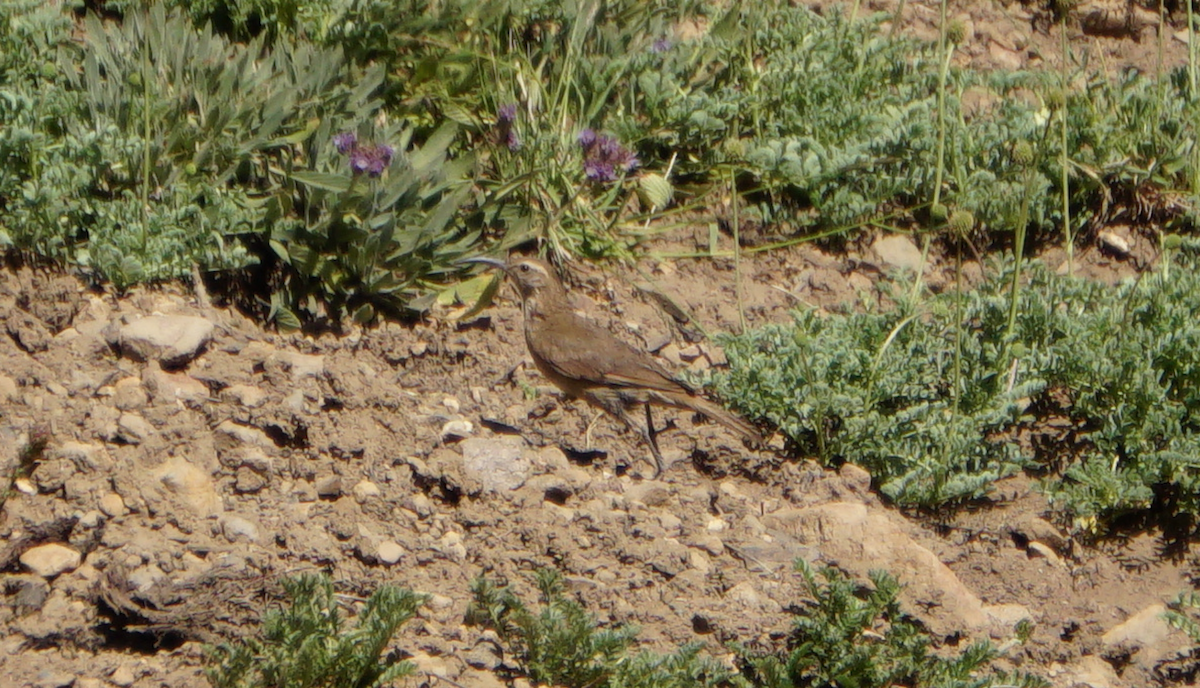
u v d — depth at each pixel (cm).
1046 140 1234
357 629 859
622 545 1004
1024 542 1084
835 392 1121
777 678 895
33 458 956
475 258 1187
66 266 1109
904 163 1383
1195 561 1090
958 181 1359
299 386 1073
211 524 949
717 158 1359
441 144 1256
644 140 1361
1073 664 990
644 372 1094
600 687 879
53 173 1098
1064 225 1360
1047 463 1153
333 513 985
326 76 1224
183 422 1009
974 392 1137
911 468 1098
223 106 1170
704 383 1162
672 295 1284
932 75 1441
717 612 960
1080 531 1098
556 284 1139
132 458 976
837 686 920
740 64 1411
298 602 852
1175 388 1154
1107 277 1356
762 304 1289
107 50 1206
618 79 1385
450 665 896
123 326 1065
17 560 905
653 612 959
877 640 968
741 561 1011
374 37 1317
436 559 976
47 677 846
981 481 1078
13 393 1002
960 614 998
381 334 1166
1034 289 1224
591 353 1095
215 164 1178
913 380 1140
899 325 1146
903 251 1360
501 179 1323
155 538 928
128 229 1109
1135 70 1512
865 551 1022
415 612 878
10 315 1064
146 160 1095
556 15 1412
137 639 883
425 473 1027
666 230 1338
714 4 1528
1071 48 1630
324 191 1159
